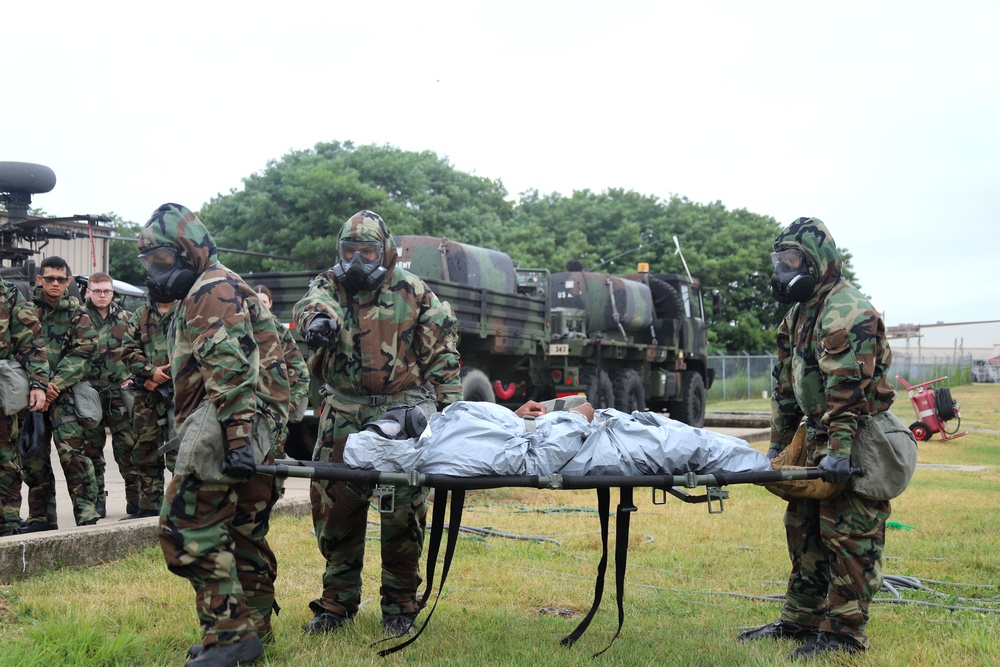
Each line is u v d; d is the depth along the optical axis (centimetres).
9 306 609
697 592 561
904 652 432
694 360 1983
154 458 709
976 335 7144
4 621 446
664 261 4275
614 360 1675
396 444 392
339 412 470
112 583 524
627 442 414
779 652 429
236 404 377
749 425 2044
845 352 416
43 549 539
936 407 1770
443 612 491
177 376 393
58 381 654
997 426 2211
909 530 775
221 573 384
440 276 1280
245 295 407
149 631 442
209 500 384
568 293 1641
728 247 4353
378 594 537
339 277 459
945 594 561
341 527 457
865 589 431
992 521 820
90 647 405
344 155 3375
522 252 3662
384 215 3081
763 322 4450
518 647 432
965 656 429
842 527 430
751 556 666
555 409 493
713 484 407
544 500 919
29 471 664
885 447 421
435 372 479
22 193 1347
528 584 565
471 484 389
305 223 3053
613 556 661
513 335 1297
